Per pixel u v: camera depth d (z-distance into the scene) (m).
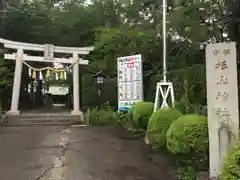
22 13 20.66
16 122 15.97
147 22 16.11
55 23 21.28
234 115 5.33
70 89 24.95
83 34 21.09
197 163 6.44
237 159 3.97
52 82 31.36
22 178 6.21
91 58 19.41
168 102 10.73
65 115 17.52
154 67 15.41
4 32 20.62
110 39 16.41
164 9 10.62
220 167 5.34
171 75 12.70
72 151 8.84
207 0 10.87
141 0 16.12
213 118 5.44
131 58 13.02
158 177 6.27
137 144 9.89
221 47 5.44
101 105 19.92
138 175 6.43
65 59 18.83
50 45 18.45
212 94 5.46
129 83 13.06
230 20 9.52
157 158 7.89
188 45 12.70
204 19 11.23
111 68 18.55
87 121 16.12
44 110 21.86
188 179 5.84
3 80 19.14
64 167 7.07
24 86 26.02
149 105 10.55
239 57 8.34
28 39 21.42
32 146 9.58
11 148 9.24
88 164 7.35
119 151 8.84
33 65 23.42
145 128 10.52
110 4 20.59
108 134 12.09
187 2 11.69
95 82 21.20
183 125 6.02
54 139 10.95
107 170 6.83
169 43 13.55
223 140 5.36
